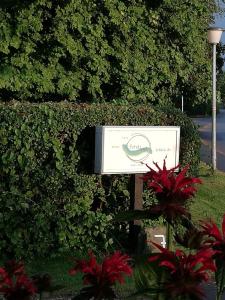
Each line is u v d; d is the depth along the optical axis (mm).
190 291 3123
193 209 11672
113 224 8555
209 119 45344
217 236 3314
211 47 17203
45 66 12734
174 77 14070
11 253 8023
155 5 13594
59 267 7895
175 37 14180
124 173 8523
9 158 8000
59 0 12344
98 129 8391
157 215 3658
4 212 7953
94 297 3332
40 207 8148
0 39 12094
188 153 9438
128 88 13383
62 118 8250
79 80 12930
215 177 15984
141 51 13547
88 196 8500
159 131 8688
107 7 12750
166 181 3502
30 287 3406
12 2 12039
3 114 8000
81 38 12797
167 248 3611
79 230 8352
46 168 8211
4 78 12281
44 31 12727
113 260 3385
